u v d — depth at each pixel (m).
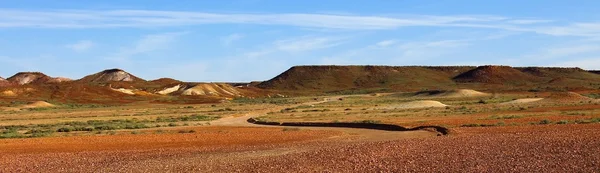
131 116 114.31
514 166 23.69
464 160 25.92
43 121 99.62
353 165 26.09
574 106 99.44
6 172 29.38
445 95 188.25
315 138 50.94
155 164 30.44
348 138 50.50
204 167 28.17
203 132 62.12
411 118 79.94
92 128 71.56
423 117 81.44
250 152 36.28
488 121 64.75
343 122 72.31
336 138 50.78
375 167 25.23
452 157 27.03
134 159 34.16
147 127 75.81
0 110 150.00
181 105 179.38
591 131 39.22
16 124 92.25
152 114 122.31
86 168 29.98
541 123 58.03
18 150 43.06
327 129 65.31
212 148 40.94
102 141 50.09
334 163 26.92
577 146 28.64
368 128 66.00
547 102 121.81
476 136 38.72
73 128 71.50
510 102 131.62
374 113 101.50
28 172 29.19
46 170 29.73
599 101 115.19
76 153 39.03
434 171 23.58
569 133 37.56
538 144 30.56
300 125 76.19
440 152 29.05
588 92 189.62
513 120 65.19
